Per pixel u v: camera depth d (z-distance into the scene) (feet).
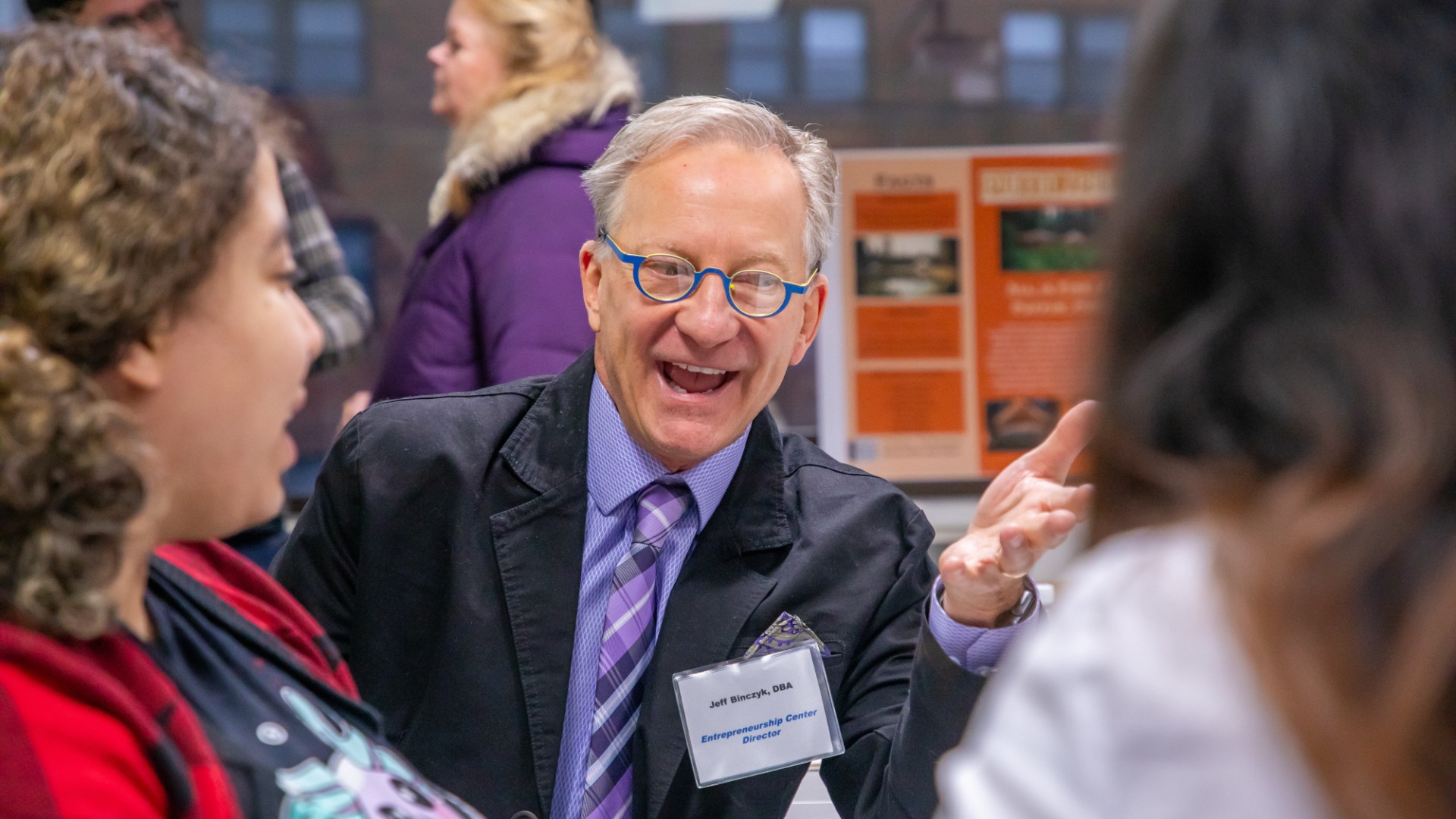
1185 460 1.55
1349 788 1.40
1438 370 1.42
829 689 4.11
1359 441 1.42
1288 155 1.48
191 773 2.23
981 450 8.04
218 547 3.06
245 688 2.61
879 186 7.95
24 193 2.08
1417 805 1.38
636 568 4.23
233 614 2.80
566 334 6.31
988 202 7.94
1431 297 1.43
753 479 4.36
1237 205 1.51
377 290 8.77
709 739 4.01
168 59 2.36
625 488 4.24
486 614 4.18
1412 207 1.43
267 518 2.60
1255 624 1.45
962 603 3.40
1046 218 7.94
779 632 4.19
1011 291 7.98
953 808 1.64
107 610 2.12
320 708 2.73
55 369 2.04
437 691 4.15
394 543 4.23
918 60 8.58
